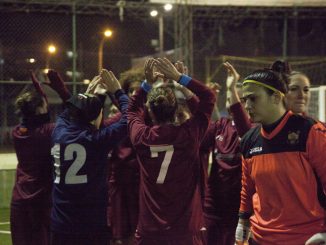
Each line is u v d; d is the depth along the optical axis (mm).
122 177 7223
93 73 16328
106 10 15914
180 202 5250
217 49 18766
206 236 6844
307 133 4211
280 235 4289
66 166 5598
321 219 4266
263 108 4328
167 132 5152
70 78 16062
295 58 18125
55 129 5855
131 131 5406
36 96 6750
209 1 17078
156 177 5211
